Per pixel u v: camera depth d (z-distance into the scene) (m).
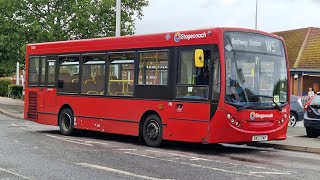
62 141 14.33
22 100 37.28
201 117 11.91
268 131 12.23
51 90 16.84
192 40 12.24
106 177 8.52
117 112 14.20
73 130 16.08
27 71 18.00
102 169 9.34
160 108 12.89
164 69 12.87
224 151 12.81
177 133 12.45
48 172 8.98
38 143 13.60
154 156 11.34
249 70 12.06
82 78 15.55
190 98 12.18
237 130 11.70
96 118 14.93
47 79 17.06
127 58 13.98
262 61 12.34
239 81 11.83
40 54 17.41
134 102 13.66
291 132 18.36
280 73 12.73
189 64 12.26
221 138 11.60
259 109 12.05
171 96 12.62
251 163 10.56
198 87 12.02
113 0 29.16
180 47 12.51
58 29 28.23
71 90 16.02
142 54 13.53
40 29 27.73
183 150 12.75
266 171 9.45
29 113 17.83
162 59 12.94
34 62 17.69
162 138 12.86
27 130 17.95
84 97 15.43
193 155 11.75
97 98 14.92
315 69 36.09
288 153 12.73
